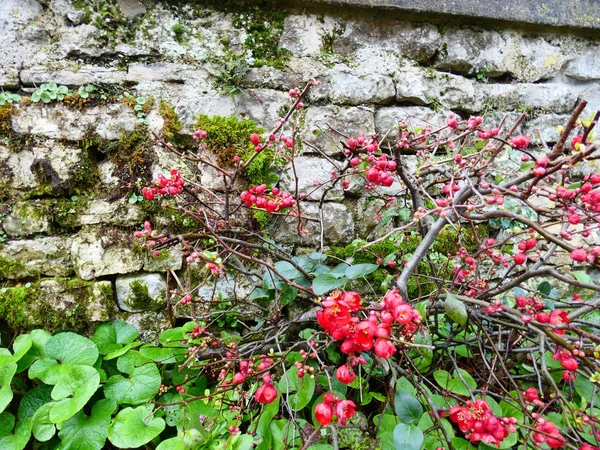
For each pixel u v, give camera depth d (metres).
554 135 2.05
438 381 1.31
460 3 1.81
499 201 1.07
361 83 1.82
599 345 1.09
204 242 1.66
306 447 1.11
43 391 1.42
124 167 1.63
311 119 1.78
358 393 1.42
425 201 1.89
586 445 1.04
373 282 1.83
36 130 1.54
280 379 1.34
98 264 1.62
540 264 1.43
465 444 1.21
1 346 1.56
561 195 1.04
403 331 1.15
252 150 1.70
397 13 1.79
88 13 1.57
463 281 1.53
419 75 1.89
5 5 1.49
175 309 1.70
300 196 1.66
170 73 1.65
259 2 1.70
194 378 1.41
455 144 1.78
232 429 1.17
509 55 1.99
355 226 1.87
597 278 2.13
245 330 1.77
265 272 1.50
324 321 1.04
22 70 1.52
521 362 1.53
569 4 1.96
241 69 1.69
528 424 1.20
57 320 1.58
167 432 1.43
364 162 1.36
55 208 1.59
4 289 1.54
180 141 1.67
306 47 1.78
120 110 1.60
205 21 1.67
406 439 1.05
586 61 2.09
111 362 1.56
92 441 1.26
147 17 1.62
